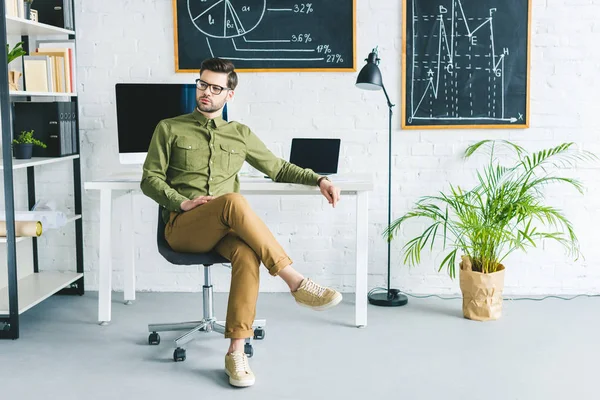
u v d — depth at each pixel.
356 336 3.19
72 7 3.76
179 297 3.88
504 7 3.73
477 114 3.79
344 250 3.92
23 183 3.94
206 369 2.79
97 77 3.85
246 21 3.77
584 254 3.86
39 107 3.60
